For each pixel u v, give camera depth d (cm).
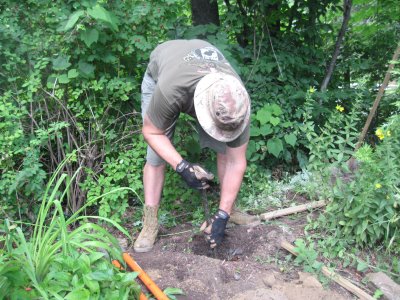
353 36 557
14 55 331
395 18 531
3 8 355
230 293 260
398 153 288
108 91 358
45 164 362
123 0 353
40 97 350
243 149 279
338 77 549
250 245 314
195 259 286
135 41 349
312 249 283
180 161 269
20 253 225
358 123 504
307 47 490
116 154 379
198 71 256
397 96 449
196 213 362
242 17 474
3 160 324
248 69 448
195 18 510
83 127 369
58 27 340
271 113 414
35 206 346
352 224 285
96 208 370
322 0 493
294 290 258
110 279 214
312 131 330
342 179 321
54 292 207
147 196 319
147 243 318
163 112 263
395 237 287
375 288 261
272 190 386
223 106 231
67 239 228
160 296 242
